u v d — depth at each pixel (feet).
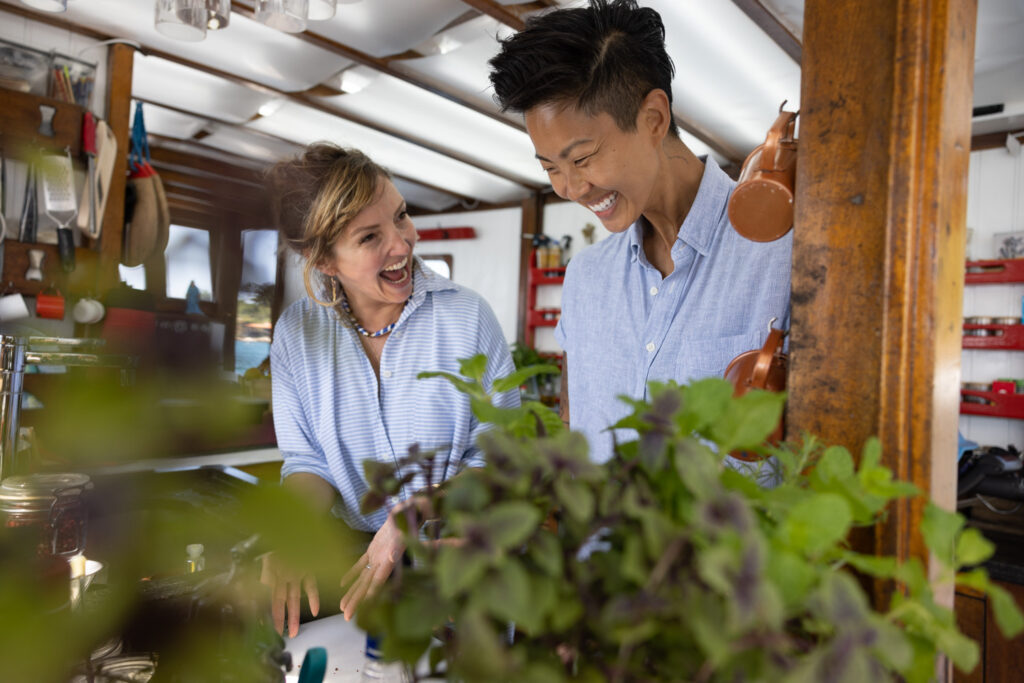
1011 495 6.68
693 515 1.12
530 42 3.40
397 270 4.72
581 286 5.07
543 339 21.02
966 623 5.66
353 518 5.02
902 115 2.14
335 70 13.02
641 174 3.70
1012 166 13.80
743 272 4.15
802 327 2.36
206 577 0.99
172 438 0.79
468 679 1.14
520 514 1.13
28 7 10.42
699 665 1.23
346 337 5.03
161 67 12.87
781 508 1.47
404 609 1.25
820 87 2.34
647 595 1.10
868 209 2.22
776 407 1.49
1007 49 10.80
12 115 9.27
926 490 2.10
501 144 16.67
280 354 5.09
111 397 0.78
